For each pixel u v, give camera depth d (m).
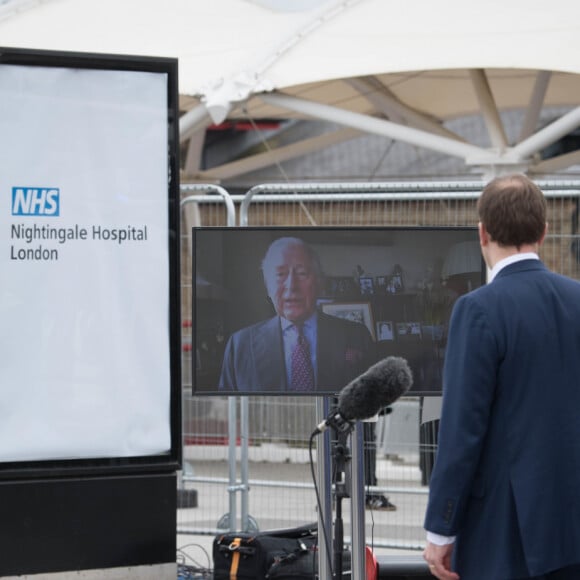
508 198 6.39
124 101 9.19
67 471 9.03
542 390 6.16
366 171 40.41
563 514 6.09
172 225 9.29
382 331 8.70
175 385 9.28
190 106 24.56
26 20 21.41
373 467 12.90
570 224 12.85
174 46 20.28
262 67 19.17
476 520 6.16
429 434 14.41
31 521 8.97
